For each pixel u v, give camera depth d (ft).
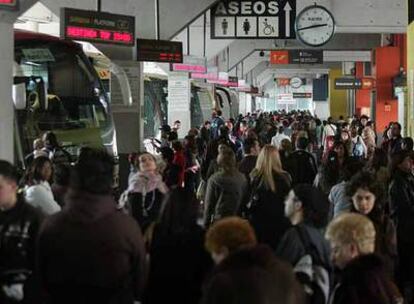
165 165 34.17
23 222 16.33
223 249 13.44
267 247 11.51
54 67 38.60
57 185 23.13
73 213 14.83
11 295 16.24
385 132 55.01
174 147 40.81
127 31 41.50
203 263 16.38
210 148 45.19
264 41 123.85
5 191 16.29
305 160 39.86
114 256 14.78
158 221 16.98
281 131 70.59
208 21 86.43
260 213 22.94
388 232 20.04
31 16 58.29
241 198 29.30
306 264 15.90
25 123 35.83
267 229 22.50
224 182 29.17
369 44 122.11
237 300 10.48
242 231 13.61
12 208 16.47
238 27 67.05
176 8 54.75
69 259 14.73
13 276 16.24
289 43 123.75
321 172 32.73
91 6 50.31
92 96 40.68
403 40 107.45
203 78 90.12
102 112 41.16
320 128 93.50
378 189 20.59
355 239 14.79
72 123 39.04
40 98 35.81
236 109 147.95
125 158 47.88
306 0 79.51
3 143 25.55
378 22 79.56
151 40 51.96
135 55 52.11
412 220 24.53
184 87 78.69
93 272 14.73
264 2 67.05
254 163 38.99
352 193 20.61
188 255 16.40
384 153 32.81
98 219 14.80
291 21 66.80
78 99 39.75
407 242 23.90
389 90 108.37
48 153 33.06
